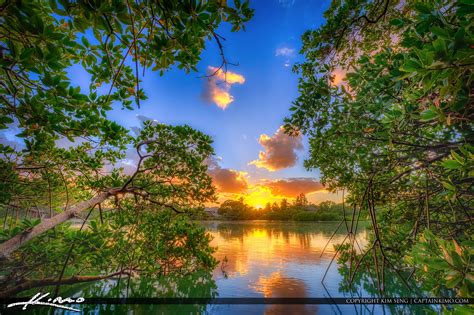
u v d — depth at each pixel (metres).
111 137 4.40
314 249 18.70
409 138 5.28
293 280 10.41
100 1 1.87
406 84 3.35
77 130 3.94
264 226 50.12
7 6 1.97
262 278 10.74
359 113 4.71
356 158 6.49
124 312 7.02
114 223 8.65
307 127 5.82
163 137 7.93
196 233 10.42
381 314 6.93
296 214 76.25
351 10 4.72
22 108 3.09
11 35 2.49
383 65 3.62
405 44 2.64
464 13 1.49
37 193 7.91
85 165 7.30
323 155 7.37
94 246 6.54
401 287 9.07
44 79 2.62
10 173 5.73
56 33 2.21
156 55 2.73
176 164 8.69
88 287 9.00
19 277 7.09
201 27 2.24
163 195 9.14
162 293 8.66
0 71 3.27
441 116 2.31
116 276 10.16
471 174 2.33
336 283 9.91
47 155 6.15
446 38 1.58
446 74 1.74
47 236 6.72
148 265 9.79
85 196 9.78
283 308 7.48
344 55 5.50
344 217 8.67
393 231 7.90
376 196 7.40
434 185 5.91
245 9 2.52
